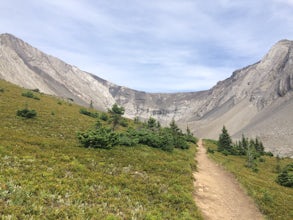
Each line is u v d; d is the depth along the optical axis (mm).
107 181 15734
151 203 14273
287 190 27625
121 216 11430
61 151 21188
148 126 56500
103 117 54750
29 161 16422
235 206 18047
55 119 39031
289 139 183750
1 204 9586
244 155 61688
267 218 16766
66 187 13055
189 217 13352
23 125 30547
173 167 23938
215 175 27594
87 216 10383
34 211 9656
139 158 24438
